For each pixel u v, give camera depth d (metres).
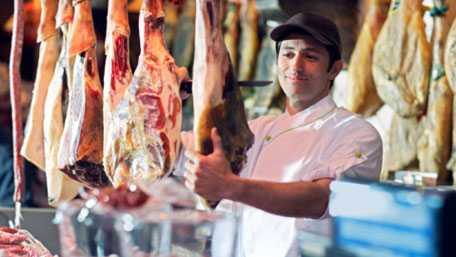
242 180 2.59
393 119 4.11
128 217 2.26
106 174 2.96
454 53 3.63
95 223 2.30
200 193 2.53
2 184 5.51
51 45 3.41
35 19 6.60
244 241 3.22
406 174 3.97
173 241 2.24
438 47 3.86
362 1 4.61
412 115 3.93
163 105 2.74
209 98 2.54
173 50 5.64
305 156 3.19
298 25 3.15
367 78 4.17
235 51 5.20
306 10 4.67
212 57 2.55
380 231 1.67
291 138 3.27
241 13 5.20
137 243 2.25
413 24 3.91
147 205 2.75
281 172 3.24
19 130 3.44
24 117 5.93
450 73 3.66
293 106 3.35
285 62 3.24
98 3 5.44
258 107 5.00
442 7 3.85
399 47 3.93
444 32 3.85
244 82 2.76
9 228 3.41
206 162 2.50
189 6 5.63
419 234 1.58
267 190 2.68
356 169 3.06
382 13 4.20
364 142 3.10
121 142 2.77
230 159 2.59
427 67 3.88
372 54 4.15
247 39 5.14
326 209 2.81
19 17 3.40
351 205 1.74
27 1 6.57
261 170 3.30
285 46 3.24
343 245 1.76
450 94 3.83
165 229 2.24
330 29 3.18
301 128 3.26
